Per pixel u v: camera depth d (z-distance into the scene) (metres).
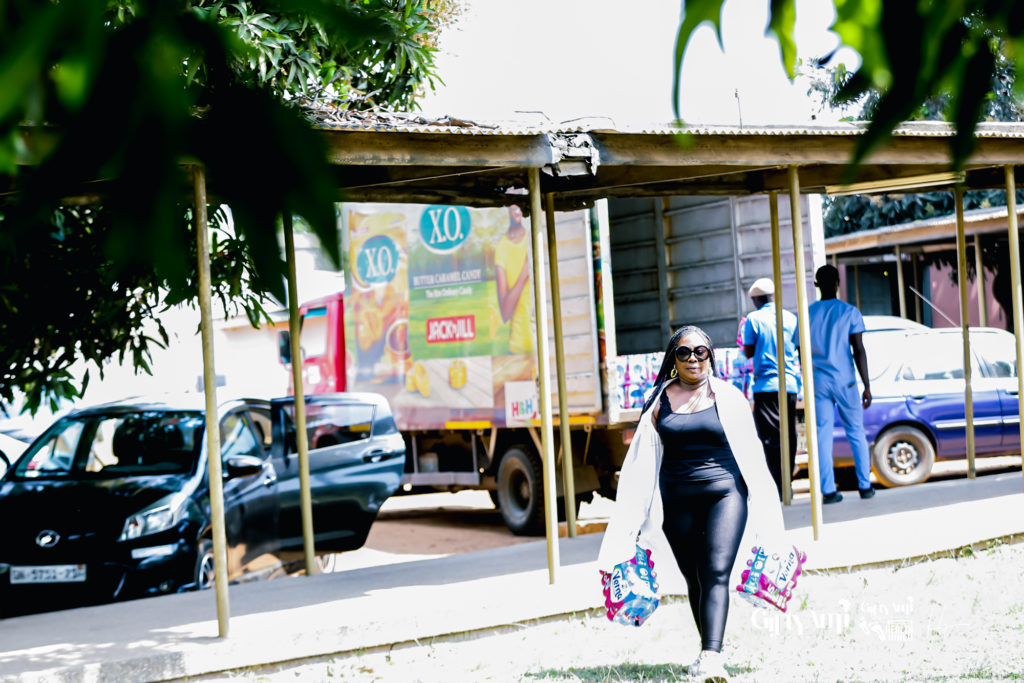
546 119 7.01
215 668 5.76
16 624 6.60
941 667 5.27
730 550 5.04
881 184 9.44
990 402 12.20
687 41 0.60
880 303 18.88
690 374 5.14
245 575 8.41
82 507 7.84
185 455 8.47
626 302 13.48
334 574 7.88
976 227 16.19
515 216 11.33
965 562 7.52
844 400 9.39
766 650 5.74
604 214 10.69
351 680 5.70
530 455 11.27
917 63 0.65
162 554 7.66
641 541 5.25
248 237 0.56
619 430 10.92
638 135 7.21
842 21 0.66
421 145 6.57
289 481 8.93
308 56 5.83
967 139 0.66
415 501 16.55
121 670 5.50
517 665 5.76
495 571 7.42
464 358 11.98
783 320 9.46
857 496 9.91
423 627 6.26
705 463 5.11
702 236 12.67
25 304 7.71
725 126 7.27
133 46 0.54
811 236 11.70
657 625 6.48
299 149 0.56
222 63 0.56
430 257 12.45
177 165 0.55
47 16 0.52
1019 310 9.00
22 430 13.81
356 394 9.81
